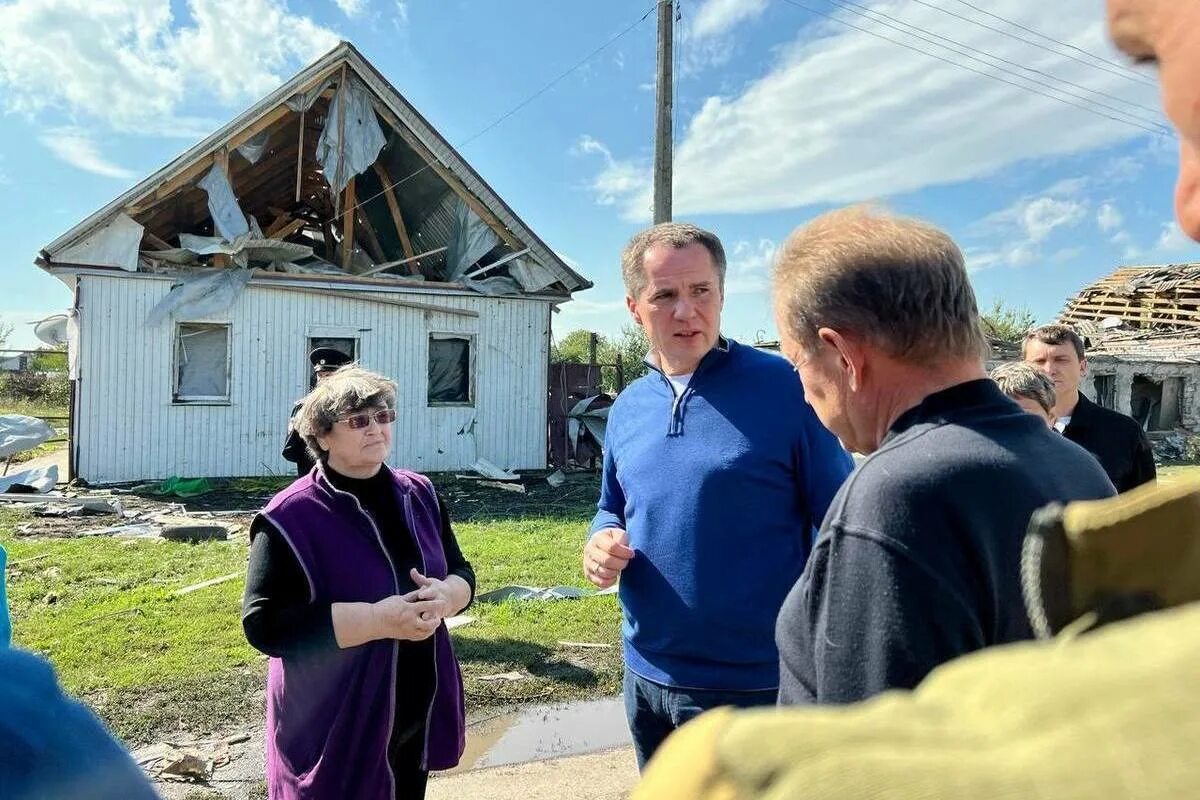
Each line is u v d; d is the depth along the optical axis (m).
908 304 1.24
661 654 2.28
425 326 14.66
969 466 1.11
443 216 15.82
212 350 13.43
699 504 2.20
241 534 9.03
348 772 2.22
